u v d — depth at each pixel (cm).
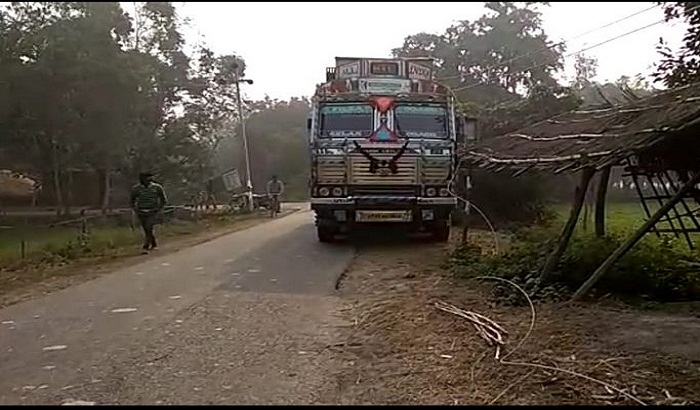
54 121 2228
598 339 763
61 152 2403
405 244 1730
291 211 3731
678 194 877
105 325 870
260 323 873
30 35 2103
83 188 2920
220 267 1384
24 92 2069
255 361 707
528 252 1135
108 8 2519
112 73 2320
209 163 3309
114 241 1808
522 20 4600
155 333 823
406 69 1672
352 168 1589
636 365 666
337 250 1645
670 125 769
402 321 867
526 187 2114
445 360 700
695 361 679
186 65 3033
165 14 2967
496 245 1485
